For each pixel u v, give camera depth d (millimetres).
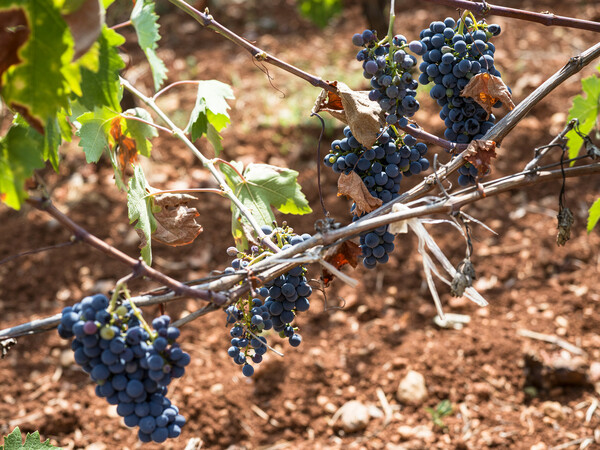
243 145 5465
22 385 3807
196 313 1279
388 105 1463
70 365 3910
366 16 5059
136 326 1186
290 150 5426
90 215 4934
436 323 4055
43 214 4953
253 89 6109
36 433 1664
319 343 3996
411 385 3629
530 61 6074
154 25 1492
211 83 1960
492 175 4926
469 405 3576
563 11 6746
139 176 1825
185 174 5230
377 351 3910
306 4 6305
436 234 4637
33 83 1177
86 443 3498
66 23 1149
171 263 4590
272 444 3500
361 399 3670
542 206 4770
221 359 3912
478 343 3863
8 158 1214
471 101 1575
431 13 7016
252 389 3736
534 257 4391
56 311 4273
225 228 4820
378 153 1520
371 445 3416
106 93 1298
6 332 1230
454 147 1565
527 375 3668
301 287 1486
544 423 3432
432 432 3445
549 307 4066
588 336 3867
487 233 4617
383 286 4316
